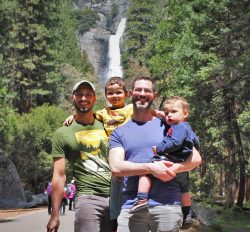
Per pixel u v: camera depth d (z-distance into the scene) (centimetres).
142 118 451
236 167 2870
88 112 577
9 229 1462
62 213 2092
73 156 573
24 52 5209
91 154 570
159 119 453
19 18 5138
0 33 3884
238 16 2192
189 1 3066
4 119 3403
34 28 5166
